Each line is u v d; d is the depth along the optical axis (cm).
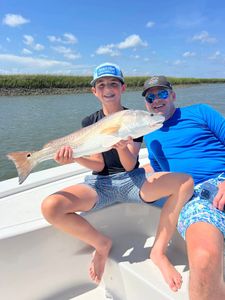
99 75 243
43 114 1584
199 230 174
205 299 156
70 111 1692
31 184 275
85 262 225
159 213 234
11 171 699
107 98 247
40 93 3072
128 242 234
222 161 241
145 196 225
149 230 243
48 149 216
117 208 237
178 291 181
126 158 221
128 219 243
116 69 245
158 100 258
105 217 233
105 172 237
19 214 225
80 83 3359
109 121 203
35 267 207
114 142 203
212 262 156
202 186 215
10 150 894
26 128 1223
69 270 220
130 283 203
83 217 222
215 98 2292
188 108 263
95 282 229
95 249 223
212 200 199
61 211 200
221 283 158
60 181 289
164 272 194
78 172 308
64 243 214
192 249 163
